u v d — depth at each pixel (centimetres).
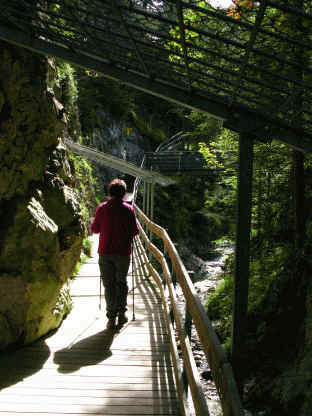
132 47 274
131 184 2264
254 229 902
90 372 342
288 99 259
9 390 306
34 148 371
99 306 511
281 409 504
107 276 445
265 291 720
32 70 357
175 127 2956
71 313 495
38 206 378
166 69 283
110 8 243
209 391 583
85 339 412
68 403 292
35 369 342
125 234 442
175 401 300
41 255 371
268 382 566
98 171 1845
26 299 364
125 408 288
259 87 335
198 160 1747
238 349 278
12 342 364
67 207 416
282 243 798
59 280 402
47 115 378
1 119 330
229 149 884
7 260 348
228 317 766
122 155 2216
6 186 346
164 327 454
